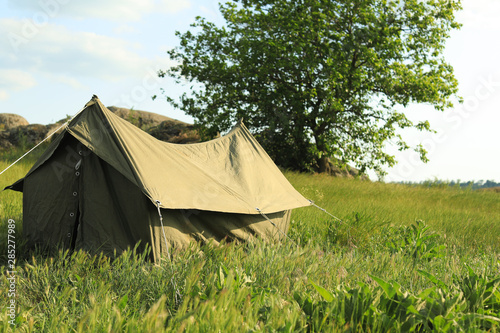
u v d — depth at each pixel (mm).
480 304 3410
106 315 3064
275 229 7062
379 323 2861
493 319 2957
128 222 5660
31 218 6066
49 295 4008
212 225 6215
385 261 5113
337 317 3006
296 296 3422
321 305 3189
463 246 7613
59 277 4500
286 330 2674
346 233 7430
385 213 10266
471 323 2877
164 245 5633
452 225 9297
